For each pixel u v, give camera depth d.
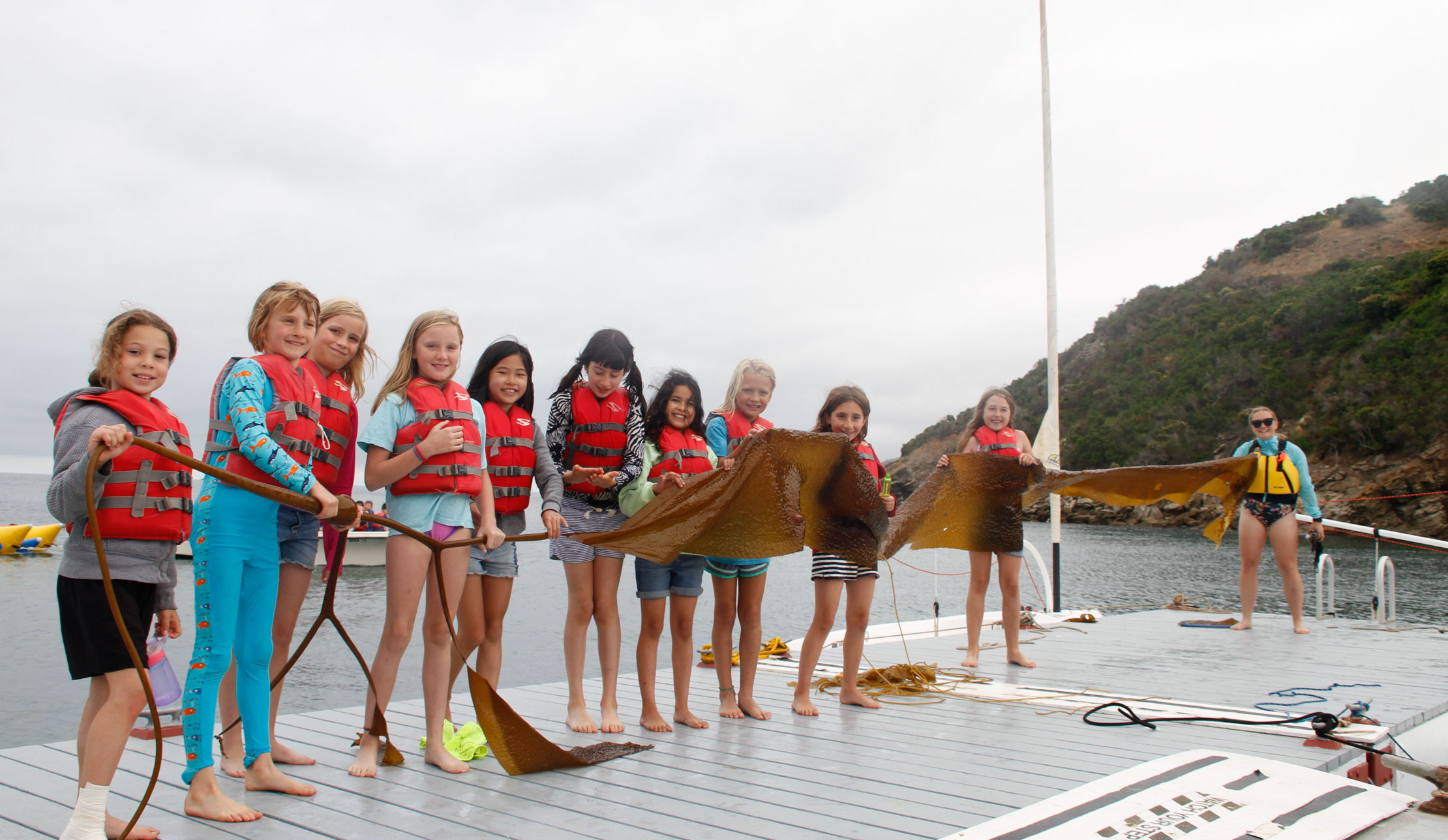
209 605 3.00
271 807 3.16
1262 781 3.25
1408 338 54.25
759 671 6.58
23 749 3.96
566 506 4.45
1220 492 5.29
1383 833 2.79
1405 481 46.69
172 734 4.21
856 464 4.48
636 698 5.45
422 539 3.41
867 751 4.12
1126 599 21.53
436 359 3.70
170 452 2.57
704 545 4.04
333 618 3.55
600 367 4.30
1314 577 25.81
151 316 2.95
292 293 3.27
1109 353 82.12
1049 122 11.26
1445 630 8.17
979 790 3.49
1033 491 5.77
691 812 3.20
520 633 15.23
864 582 5.09
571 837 2.91
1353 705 4.59
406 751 4.05
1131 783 3.26
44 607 16.50
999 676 6.19
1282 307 67.00
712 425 4.99
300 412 3.26
